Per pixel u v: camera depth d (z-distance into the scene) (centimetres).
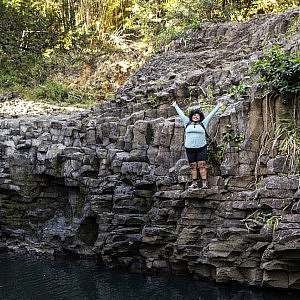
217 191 843
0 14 1834
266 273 780
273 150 823
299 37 993
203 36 1331
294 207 761
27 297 799
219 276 820
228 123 873
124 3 1978
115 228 945
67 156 1036
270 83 837
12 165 1083
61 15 1928
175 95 1043
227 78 1018
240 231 804
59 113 1361
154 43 1747
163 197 898
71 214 1053
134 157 959
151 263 903
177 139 920
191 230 855
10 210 1088
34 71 1772
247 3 1644
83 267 961
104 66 1758
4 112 1381
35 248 1055
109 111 1109
